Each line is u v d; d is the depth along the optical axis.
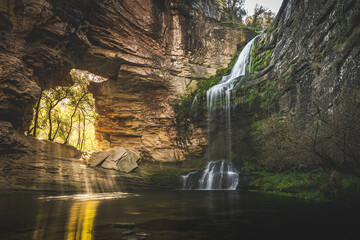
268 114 15.31
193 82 23.42
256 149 14.96
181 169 17.64
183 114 21.19
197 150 19.89
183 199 8.84
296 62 13.69
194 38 24.19
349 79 9.28
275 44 18.36
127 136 23.33
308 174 10.12
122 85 22.08
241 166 15.09
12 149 12.95
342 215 5.34
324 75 11.05
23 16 12.99
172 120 21.73
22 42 13.41
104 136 25.41
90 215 5.58
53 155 14.84
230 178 14.00
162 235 3.73
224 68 25.00
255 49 20.89
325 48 11.52
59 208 6.72
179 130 21.28
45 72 16.23
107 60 19.45
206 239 3.49
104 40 18.61
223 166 15.85
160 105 22.39
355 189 7.02
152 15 21.39
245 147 16.36
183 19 23.77
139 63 20.48
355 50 9.27
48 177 12.91
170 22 23.14
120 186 14.09
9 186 11.81
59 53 15.30
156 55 21.86
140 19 20.39
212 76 23.69
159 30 22.08
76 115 30.44
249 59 21.44
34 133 20.16
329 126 7.46
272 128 11.00
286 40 15.94
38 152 14.03
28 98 13.57
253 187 12.04
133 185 14.45
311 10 13.36
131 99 22.97
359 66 8.84
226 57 25.53
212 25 25.73
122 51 19.72
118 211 6.16
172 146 21.11
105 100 23.52
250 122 16.70
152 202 8.03
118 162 16.12
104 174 14.69
